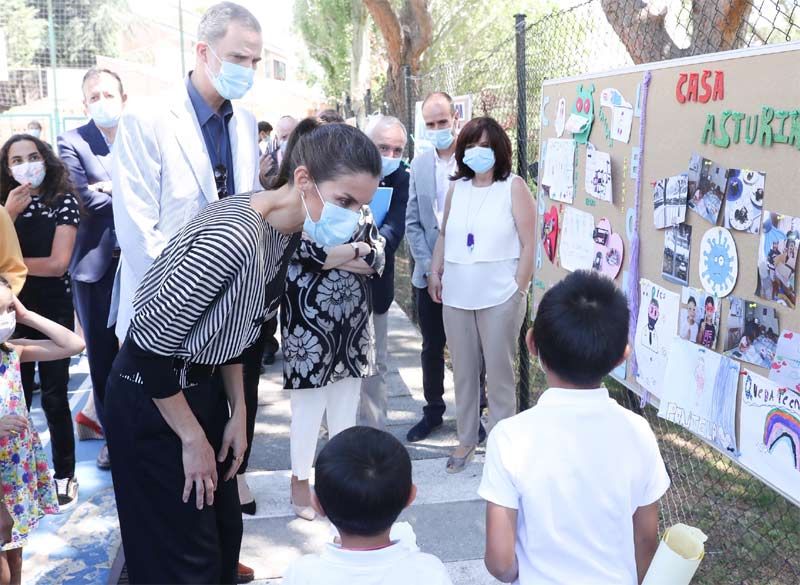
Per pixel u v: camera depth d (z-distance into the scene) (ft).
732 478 13.94
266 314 7.46
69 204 13.20
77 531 12.44
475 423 14.24
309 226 7.02
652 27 17.40
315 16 67.46
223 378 8.21
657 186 10.04
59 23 69.77
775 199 7.75
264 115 79.61
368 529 5.57
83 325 14.20
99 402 14.43
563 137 13.33
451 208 13.76
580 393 6.06
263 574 11.10
